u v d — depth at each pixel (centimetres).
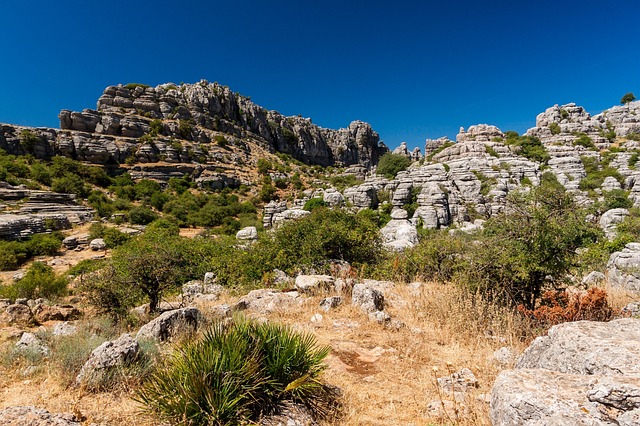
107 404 398
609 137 8475
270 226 4734
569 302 695
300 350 423
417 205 4609
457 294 774
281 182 8562
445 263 1204
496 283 770
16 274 3116
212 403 336
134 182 7288
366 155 17200
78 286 1061
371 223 1780
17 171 5866
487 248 805
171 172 7819
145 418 360
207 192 7575
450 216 4538
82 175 6619
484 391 429
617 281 1173
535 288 779
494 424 308
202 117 10738
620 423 234
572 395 271
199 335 570
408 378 484
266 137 13425
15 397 415
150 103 9650
